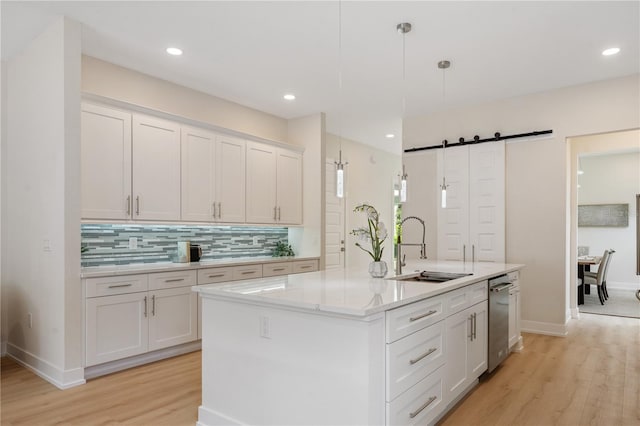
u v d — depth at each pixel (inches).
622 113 171.8
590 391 120.1
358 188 298.5
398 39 136.8
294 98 198.1
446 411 104.7
